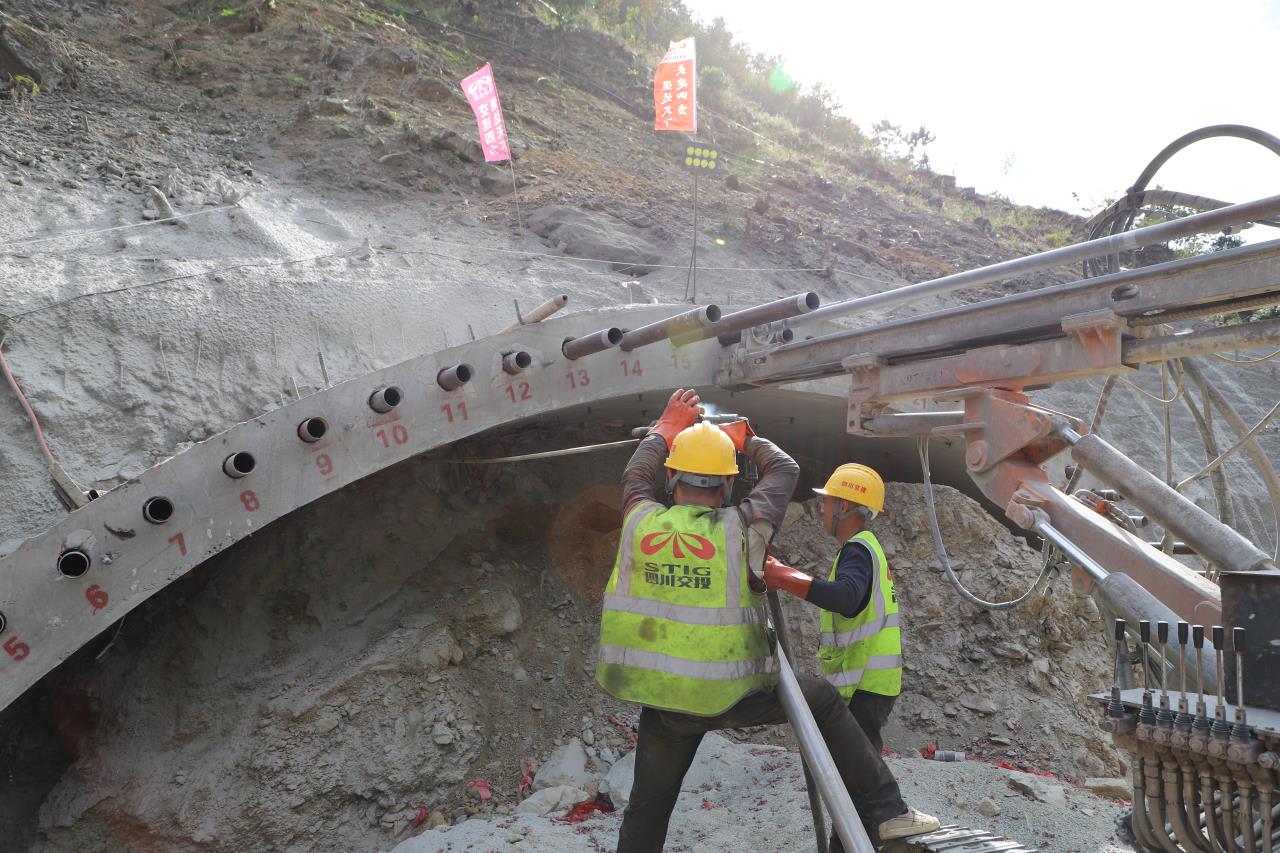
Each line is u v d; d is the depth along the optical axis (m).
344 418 5.68
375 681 6.35
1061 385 12.19
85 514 4.91
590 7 23.50
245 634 6.48
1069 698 7.51
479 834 5.29
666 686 2.75
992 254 16.55
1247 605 2.41
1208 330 4.08
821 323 8.05
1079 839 4.68
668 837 5.12
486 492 7.82
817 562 7.97
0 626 4.68
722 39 27.44
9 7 12.84
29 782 5.93
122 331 6.47
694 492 2.99
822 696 3.09
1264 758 2.18
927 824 3.15
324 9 16.16
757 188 16.02
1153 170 6.24
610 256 10.22
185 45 13.84
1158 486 3.47
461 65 16.62
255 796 5.73
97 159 9.36
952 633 7.59
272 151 11.38
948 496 8.22
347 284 7.64
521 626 7.34
